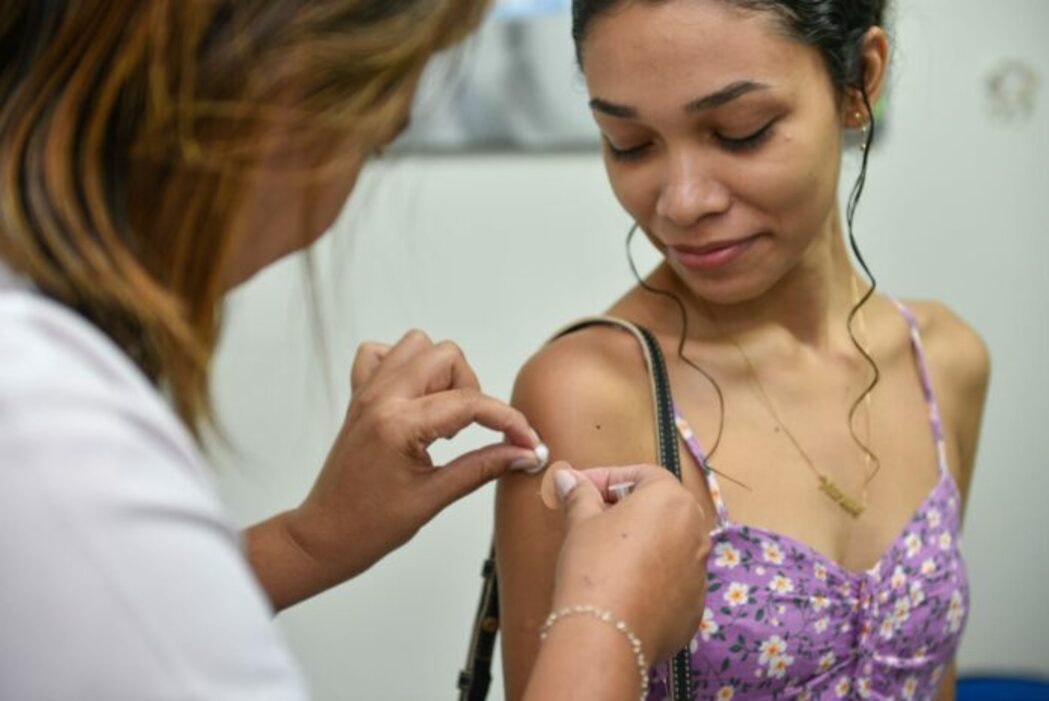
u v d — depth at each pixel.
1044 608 1.74
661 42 0.79
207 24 0.50
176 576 0.43
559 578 0.67
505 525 0.87
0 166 0.49
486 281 1.73
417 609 1.81
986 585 1.75
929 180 1.65
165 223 0.52
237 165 0.52
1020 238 1.66
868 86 0.91
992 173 1.64
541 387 0.89
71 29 0.49
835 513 0.95
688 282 0.90
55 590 0.41
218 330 0.56
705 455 0.92
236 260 0.58
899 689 0.96
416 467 0.85
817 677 0.91
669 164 0.84
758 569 0.89
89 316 0.51
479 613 0.94
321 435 1.76
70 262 0.49
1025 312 1.68
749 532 0.90
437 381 0.87
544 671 0.62
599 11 0.81
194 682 0.43
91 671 0.41
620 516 0.69
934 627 0.97
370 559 0.88
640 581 0.65
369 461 0.85
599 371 0.89
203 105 0.51
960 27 1.61
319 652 1.83
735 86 0.80
